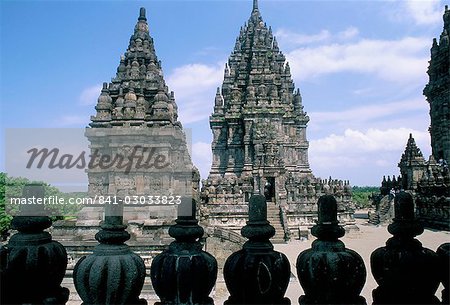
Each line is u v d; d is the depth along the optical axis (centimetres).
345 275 553
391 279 575
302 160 6625
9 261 567
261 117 5869
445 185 4781
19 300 573
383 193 6844
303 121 6712
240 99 6241
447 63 5556
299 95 6825
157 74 2516
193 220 644
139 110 2298
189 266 578
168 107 2325
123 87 2406
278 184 5009
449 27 5622
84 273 581
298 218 4681
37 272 576
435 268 577
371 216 5931
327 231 593
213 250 2556
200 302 584
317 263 559
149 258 1880
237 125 6156
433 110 5991
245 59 6488
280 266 567
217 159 6325
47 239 617
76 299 1727
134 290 591
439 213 4819
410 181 6025
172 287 579
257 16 6738
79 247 1889
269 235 597
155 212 2112
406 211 607
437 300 578
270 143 5328
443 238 3888
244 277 560
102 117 2295
